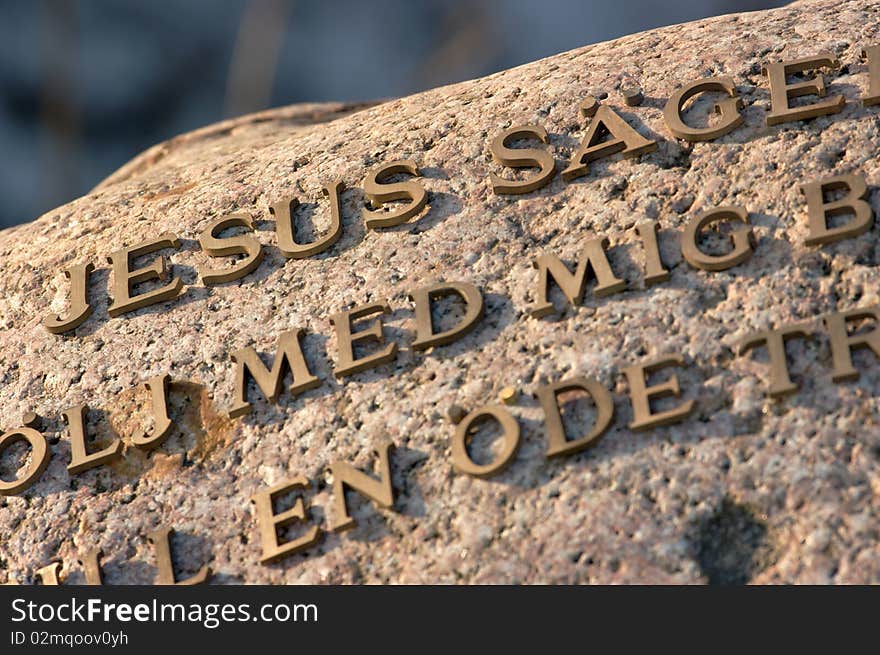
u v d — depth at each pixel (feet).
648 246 6.70
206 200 8.08
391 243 7.32
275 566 6.40
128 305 7.55
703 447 6.04
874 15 7.48
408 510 6.31
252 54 20.36
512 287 6.88
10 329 7.82
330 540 6.37
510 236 7.10
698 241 6.68
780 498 5.82
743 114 7.14
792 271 6.43
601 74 7.74
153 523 6.71
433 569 6.11
